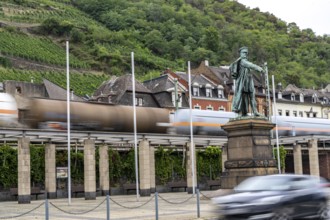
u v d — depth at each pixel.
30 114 38.81
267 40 177.75
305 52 177.62
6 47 130.50
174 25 175.50
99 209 26.52
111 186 45.22
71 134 36.62
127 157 46.62
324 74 162.50
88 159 37.44
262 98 87.75
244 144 25.97
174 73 82.00
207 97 80.88
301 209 16.53
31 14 175.50
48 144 38.75
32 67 127.19
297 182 17.02
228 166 26.23
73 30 156.88
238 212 15.71
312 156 52.44
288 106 92.56
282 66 154.00
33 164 41.09
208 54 152.25
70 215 23.34
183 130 48.62
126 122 44.00
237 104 27.00
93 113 41.97
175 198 35.28
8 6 175.88
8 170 39.69
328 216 17.77
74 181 43.31
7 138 35.22
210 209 23.91
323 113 97.94
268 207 15.66
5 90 85.81
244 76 26.89
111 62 144.75
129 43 164.62
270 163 25.73
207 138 45.16
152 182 44.97
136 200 34.25
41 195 39.12
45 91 86.31
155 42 165.62
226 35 167.25
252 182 17.36
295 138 53.72
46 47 143.50
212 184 50.38
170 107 75.38
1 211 27.03
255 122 25.81
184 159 49.75
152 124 46.09
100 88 84.19
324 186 18.02
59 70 130.88
